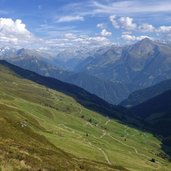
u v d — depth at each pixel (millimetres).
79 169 75438
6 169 43094
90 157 194000
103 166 119438
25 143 83688
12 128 100125
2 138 69562
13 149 58938
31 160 53906
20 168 45250
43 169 50250
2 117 110250
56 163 66812
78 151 194125
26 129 114938
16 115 196250
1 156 47625
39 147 87375
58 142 195625
